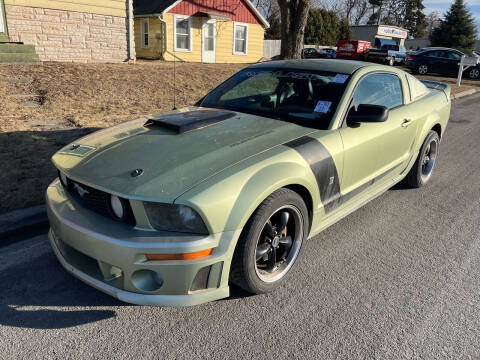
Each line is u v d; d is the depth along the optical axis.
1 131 6.14
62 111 7.66
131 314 2.77
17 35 12.01
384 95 4.18
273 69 4.23
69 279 3.11
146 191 2.41
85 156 2.95
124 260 2.39
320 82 3.80
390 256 3.66
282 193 2.79
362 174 3.76
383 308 2.94
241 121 3.46
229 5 22.05
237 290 3.08
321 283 3.21
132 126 3.45
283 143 3.05
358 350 2.53
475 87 17.80
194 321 2.73
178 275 2.42
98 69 11.09
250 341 2.57
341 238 3.96
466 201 5.00
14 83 8.83
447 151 7.31
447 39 46.59
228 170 2.62
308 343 2.57
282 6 14.33
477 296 3.12
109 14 13.78
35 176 4.62
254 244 2.68
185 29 20.73
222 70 13.94
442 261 3.61
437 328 2.75
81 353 2.41
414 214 4.57
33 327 2.60
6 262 3.27
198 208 2.37
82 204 2.74
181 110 3.92
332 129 3.39
